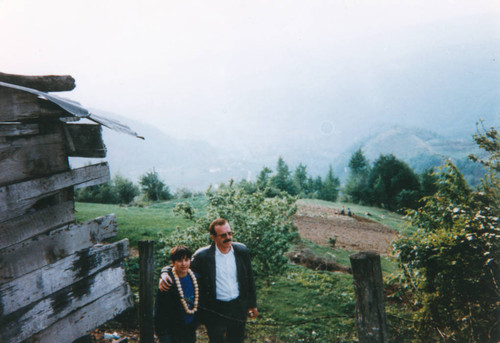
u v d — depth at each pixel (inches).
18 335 108.3
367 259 98.5
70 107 115.0
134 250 556.1
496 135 254.7
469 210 247.9
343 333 333.4
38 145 119.1
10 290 107.3
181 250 137.3
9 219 109.5
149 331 131.2
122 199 1897.1
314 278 505.7
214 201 344.5
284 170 2728.8
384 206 2581.2
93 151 133.0
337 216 1558.8
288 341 307.0
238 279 150.5
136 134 129.4
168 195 1919.3
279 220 361.1
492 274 216.5
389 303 345.4
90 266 130.8
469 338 226.8
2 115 109.5
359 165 3250.5
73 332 124.2
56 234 121.3
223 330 151.3
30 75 121.9
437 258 239.8
